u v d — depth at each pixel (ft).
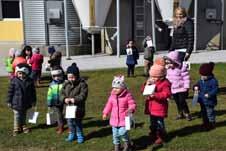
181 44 33.35
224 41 87.71
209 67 28.71
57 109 29.40
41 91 44.60
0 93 43.60
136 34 81.56
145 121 31.27
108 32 79.30
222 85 45.29
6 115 34.63
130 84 46.78
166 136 27.35
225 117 32.09
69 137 27.58
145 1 81.87
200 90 29.14
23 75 29.22
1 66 64.18
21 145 27.02
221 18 86.22
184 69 31.40
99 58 72.28
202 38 85.87
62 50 77.56
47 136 28.63
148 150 25.44
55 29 77.66
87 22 74.38
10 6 80.23
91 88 45.37
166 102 26.21
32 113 29.84
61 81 29.60
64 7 73.97
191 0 79.30
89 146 26.40
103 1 74.13
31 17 77.77
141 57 71.36
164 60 29.63
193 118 31.91
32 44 78.28
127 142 25.11
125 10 80.07
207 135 27.68
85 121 31.91
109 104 25.29
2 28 80.59
